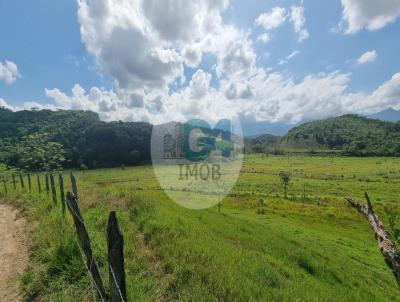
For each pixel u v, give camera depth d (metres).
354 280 17.31
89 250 5.37
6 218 12.65
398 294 19.91
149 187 48.56
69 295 5.48
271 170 135.25
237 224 24.53
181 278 6.41
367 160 177.50
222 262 7.89
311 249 24.05
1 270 7.18
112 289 3.87
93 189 17.09
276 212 52.66
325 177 114.81
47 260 7.03
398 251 2.70
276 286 8.43
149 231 9.49
